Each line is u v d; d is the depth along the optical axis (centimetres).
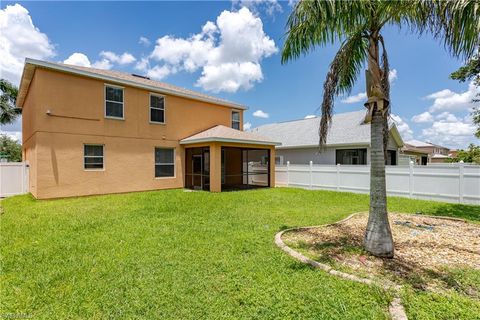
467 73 1210
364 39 493
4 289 315
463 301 271
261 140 1414
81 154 1063
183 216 709
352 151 1616
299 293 294
